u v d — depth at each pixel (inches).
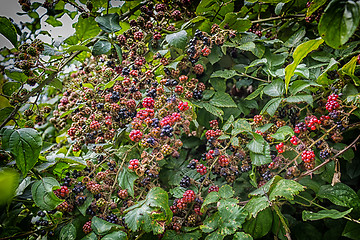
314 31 75.8
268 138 63.1
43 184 51.8
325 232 67.4
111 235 49.6
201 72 70.4
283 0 70.9
